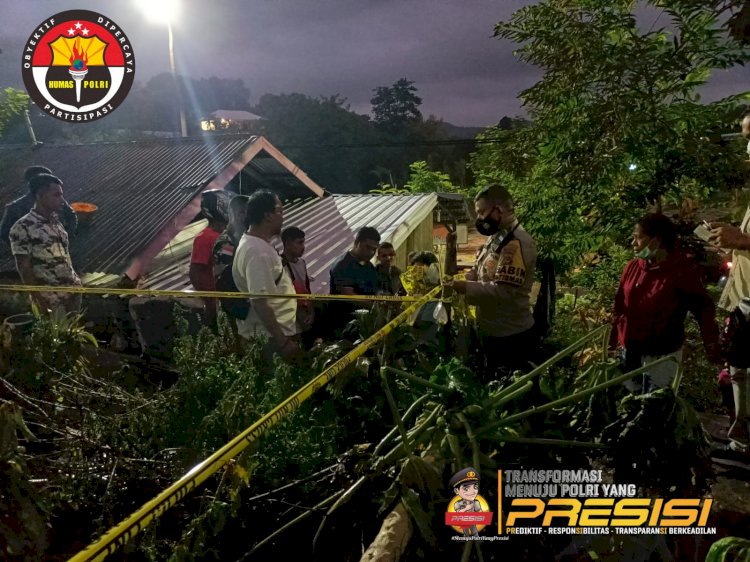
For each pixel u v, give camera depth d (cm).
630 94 454
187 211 737
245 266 306
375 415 200
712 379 428
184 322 247
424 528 139
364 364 201
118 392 216
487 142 646
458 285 310
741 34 318
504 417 183
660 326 323
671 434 163
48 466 179
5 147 1192
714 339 318
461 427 166
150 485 186
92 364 246
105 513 172
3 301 336
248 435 131
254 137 883
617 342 358
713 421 385
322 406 201
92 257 679
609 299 579
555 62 474
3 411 150
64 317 240
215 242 430
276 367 214
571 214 533
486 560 159
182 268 716
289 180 1014
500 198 321
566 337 487
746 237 319
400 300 288
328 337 369
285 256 397
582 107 484
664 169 482
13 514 143
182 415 199
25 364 208
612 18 459
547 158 526
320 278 713
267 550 169
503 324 321
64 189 910
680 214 449
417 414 197
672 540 171
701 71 461
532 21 481
